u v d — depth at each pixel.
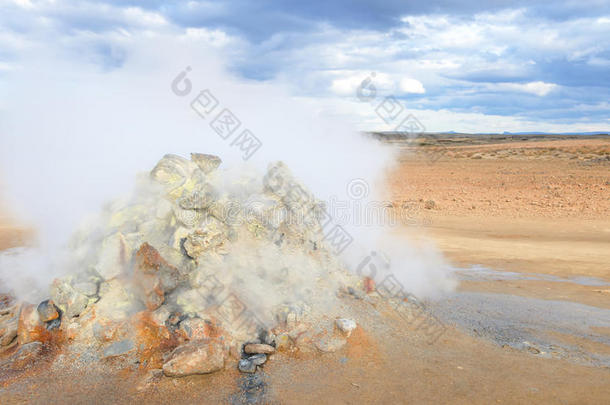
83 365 4.40
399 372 4.35
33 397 3.92
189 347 4.31
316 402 3.83
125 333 4.70
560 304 6.44
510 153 46.62
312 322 5.11
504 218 14.35
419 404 3.79
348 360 4.57
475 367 4.47
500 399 3.87
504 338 5.22
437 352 4.81
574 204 16.55
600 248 10.09
